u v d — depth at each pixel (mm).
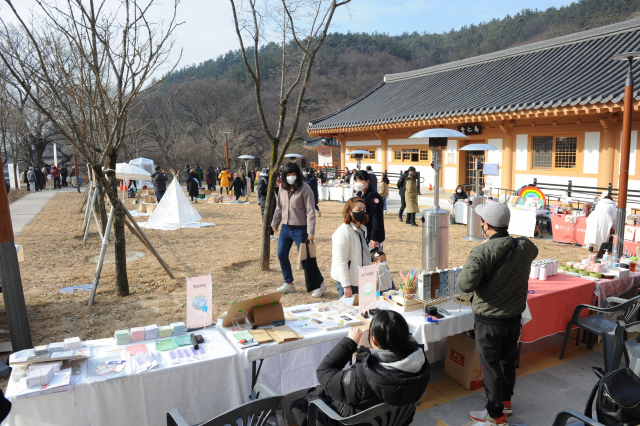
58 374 2611
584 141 14391
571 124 14625
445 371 4191
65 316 5531
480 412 3471
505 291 3160
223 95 60688
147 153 51156
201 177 29250
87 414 2564
